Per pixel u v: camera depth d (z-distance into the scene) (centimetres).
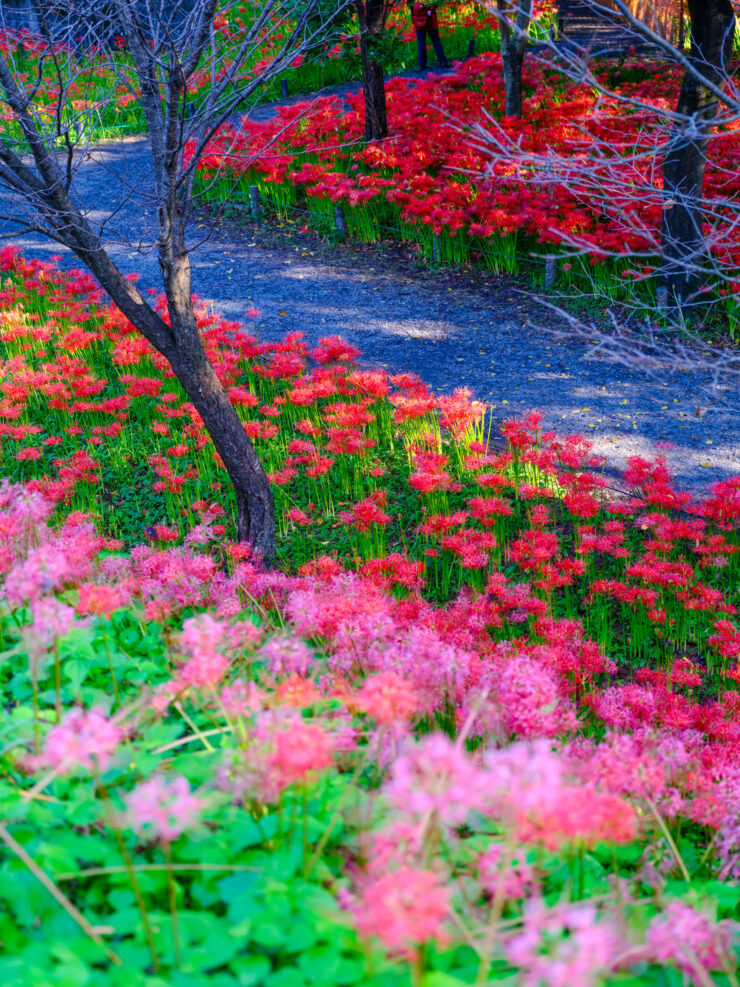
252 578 467
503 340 1083
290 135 1484
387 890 174
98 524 755
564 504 714
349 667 339
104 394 957
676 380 977
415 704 268
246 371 978
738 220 507
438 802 181
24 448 838
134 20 516
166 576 430
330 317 1152
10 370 932
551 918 178
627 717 447
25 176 536
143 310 614
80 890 230
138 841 242
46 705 322
